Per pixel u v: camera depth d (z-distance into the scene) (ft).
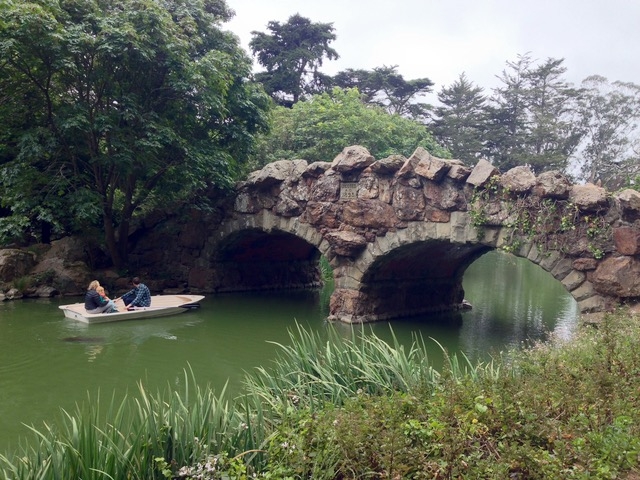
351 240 48.16
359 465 13.53
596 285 35.53
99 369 32.78
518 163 135.74
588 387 15.84
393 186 46.29
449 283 60.13
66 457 14.25
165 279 64.75
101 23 48.98
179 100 56.59
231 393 28.58
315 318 51.39
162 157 56.75
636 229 34.04
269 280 73.05
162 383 30.40
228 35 62.44
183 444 15.06
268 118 67.97
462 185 41.93
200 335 42.60
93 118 53.47
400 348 21.15
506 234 39.32
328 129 83.20
